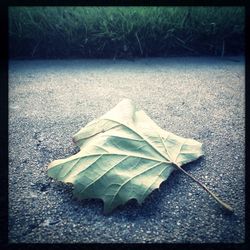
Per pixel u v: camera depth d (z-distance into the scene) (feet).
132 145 0.84
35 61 1.74
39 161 0.95
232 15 1.79
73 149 1.01
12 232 0.73
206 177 0.87
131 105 0.99
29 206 0.79
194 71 1.56
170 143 0.90
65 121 1.16
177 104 1.27
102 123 0.92
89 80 1.49
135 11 1.74
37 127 1.13
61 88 1.42
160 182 0.79
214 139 1.04
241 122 1.14
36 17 1.81
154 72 1.56
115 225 0.73
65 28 1.73
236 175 0.88
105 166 0.78
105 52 1.76
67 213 0.77
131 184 0.76
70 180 0.77
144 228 0.73
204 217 0.75
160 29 1.71
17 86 1.44
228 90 1.38
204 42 1.74
